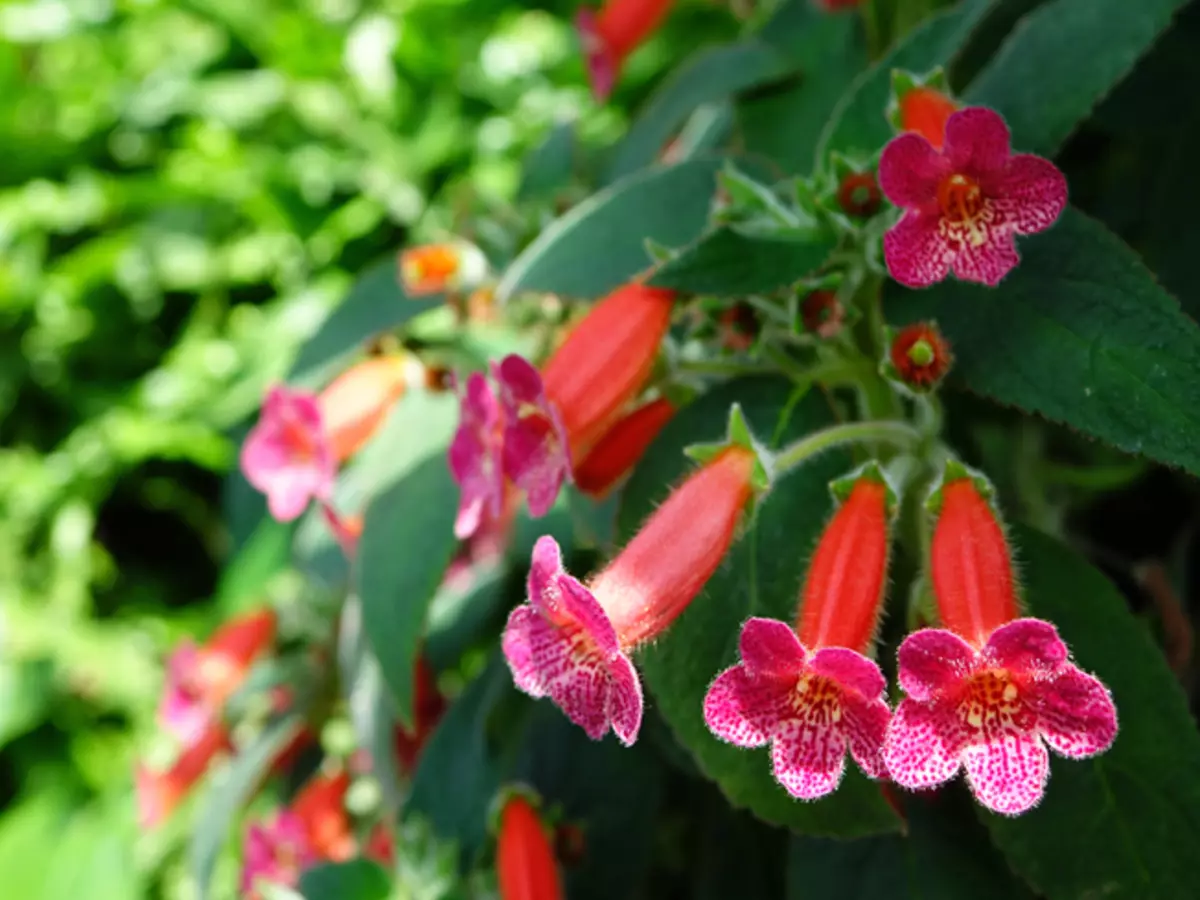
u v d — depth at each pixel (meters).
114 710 0.79
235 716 0.43
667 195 0.31
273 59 0.84
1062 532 0.38
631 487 0.29
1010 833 0.28
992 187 0.24
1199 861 0.27
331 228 0.80
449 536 0.31
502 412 0.27
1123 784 0.27
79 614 0.79
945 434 0.36
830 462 0.28
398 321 0.34
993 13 0.35
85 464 0.79
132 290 0.82
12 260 0.83
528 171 0.42
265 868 0.39
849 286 0.28
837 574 0.25
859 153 0.29
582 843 0.34
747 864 0.35
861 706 0.23
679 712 0.27
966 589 0.24
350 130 0.81
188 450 0.77
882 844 0.31
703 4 0.74
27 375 0.82
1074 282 0.26
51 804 0.75
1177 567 0.38
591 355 0.28
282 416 0.33
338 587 0.39
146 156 0.87
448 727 0.36
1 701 0.75
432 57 0.80
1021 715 0.23
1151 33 0.28
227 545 0.77
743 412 0.29
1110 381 0.26
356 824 0.41
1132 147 0.40
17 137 0.85
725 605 0.28
